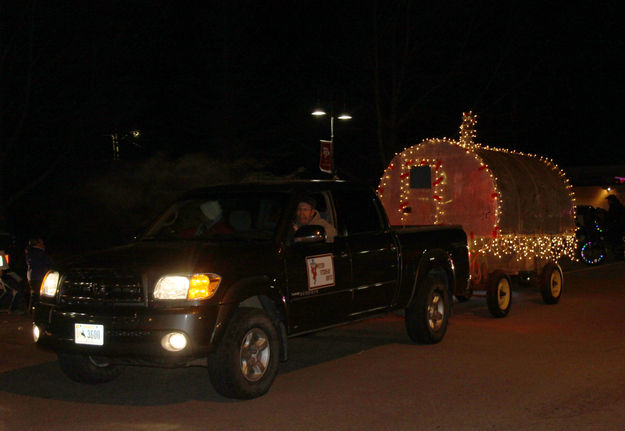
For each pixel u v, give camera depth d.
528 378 7.91
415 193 13.15
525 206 12.84
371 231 9.03
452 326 11.33
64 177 24.75
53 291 7.27
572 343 9.88
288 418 6.55
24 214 26.78
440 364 8.66
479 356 9.09
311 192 8.41
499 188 12.26
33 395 7.49
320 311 8.02
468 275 10.74
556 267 13.63
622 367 8.39
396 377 8.05
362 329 11.20
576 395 7.20
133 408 6.96
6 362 9.10
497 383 7.71
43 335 7.17
